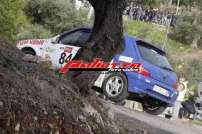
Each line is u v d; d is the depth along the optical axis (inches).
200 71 1398.9
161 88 712.4
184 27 2065.7
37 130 299.7
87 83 434.6
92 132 350.9
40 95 325.4
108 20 428.8
